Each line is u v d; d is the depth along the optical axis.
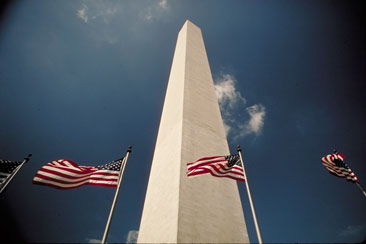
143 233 13.41
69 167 10.44
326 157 12.22
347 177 11.44
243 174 10.40
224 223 12.61
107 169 10.58
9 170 10.48
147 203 15.12
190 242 10.83
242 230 12.91
